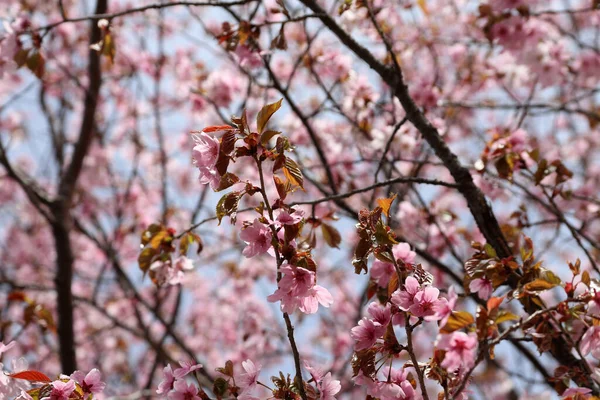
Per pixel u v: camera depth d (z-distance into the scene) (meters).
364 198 4.62
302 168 3.86
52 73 6.44
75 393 1.94
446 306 1.73
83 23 6.23
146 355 6.85
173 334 5.24
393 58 2.91
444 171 5.87
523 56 4.12
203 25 4.53
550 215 5.19
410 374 2.00
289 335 1.84
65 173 5.02
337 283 6.85
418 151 4.00
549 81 4.30
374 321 1.98
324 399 1.89
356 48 2.98
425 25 5.36
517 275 2.08
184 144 6.57
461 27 5.62
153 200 7.00
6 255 7.08
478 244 2.17
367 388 2.01
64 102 6.06
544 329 2.02
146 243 2.77
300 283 1.83
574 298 1.88
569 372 2.13
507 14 3.81
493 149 3.09
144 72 6.34
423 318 1.84
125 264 6.98
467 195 2.73
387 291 2.14
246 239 1.87
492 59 5.29
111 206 6.81
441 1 5.60
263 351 5.65
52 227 4.78
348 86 4.00
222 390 1.95
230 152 1.86
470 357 1.67
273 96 5.09
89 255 6.80
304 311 1.87
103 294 7.09
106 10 4.48
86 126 5.04
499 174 2.94
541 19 4.96
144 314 6.95
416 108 2.89
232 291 6.54
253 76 4.06
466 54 5.46
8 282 4.68
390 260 1.93
